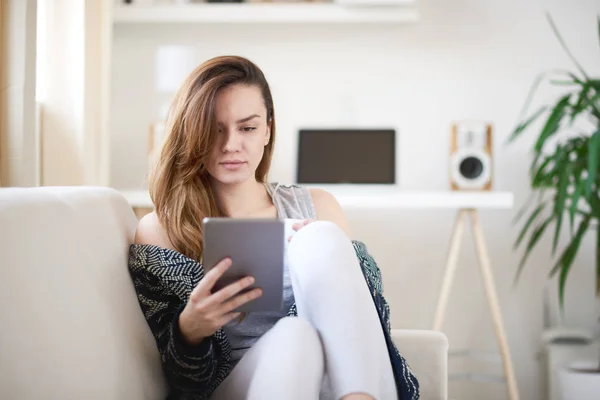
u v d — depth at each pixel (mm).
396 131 2844
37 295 1012
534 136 2920
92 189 1402
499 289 2932
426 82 2939
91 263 1210
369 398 1076
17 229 1024
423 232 2947
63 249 1131
